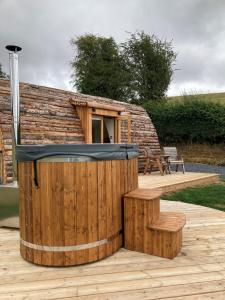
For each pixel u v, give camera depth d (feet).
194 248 11.60
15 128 14.90
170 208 18.31
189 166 47.91
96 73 85.92
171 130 58.29
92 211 10.21
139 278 9.14
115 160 11.06
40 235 10.06
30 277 9.34
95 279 9.11
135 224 11.25
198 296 8.07
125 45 83.56
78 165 9.93
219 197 22.97
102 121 33.04
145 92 80.43
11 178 20.76
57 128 26.91
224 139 53.98
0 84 22.59
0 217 14.60
